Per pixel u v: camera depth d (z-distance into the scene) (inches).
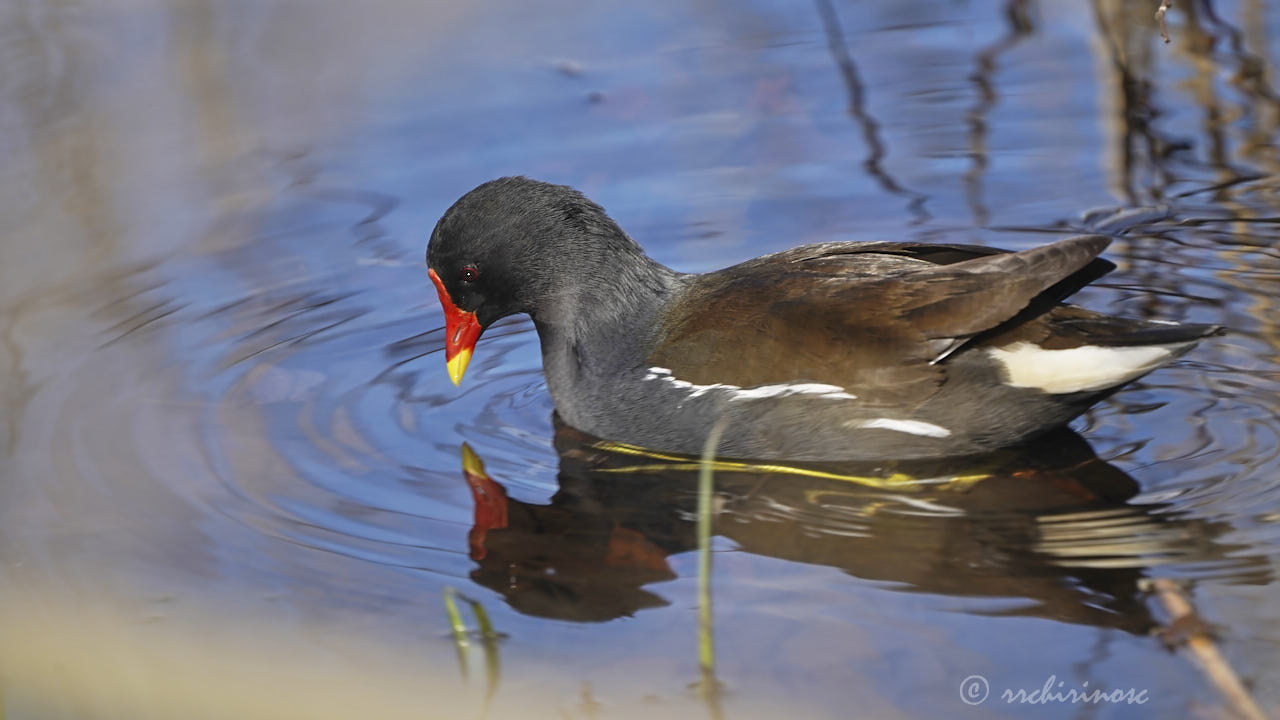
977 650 311.6
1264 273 496.4
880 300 395.2
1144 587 333.1
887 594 336.2
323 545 372.2
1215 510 366.0
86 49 681.6
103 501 392.2
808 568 350.9
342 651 328.8
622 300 438.3
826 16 724.0
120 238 553.3
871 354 392.5
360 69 677.9
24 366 469.1
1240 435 402.9
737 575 349.1
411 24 723.4
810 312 401.4
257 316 506.3
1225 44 665.6
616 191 580.1
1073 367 380.2
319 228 562.6
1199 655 304.3
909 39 701.3
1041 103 635.5
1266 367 439.2
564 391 443.5
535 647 325.7
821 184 581.3
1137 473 389.1
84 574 358.9
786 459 411.8
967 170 588.1
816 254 431.8
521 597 346.6
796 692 302.7
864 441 401.7
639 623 332.8
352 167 601.0
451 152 609.9
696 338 414.9
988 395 390.9
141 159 603.2
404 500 395.2
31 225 559.2
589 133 623.8
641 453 424.2
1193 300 481.7
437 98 653.3
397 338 495.5
